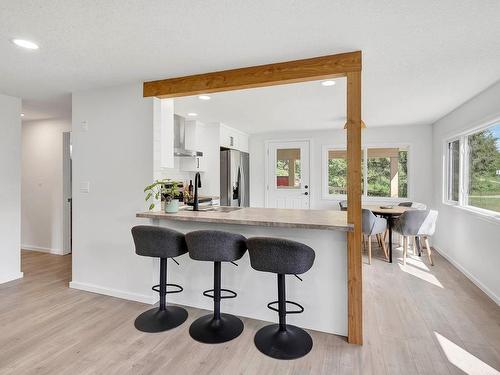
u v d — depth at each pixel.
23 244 5.04
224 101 3.65
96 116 3.08
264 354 2.06
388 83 2.94
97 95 3.08
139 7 1.65
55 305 2.83
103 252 3.09
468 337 2.27
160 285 2.58
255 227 2.55
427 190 5.25
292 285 2.46
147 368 1.91
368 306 2.82
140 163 2.90
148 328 2.37
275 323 2.49
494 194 3.17
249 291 2.60
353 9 1.67
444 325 2.45
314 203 5.91
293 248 1.94
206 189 5.11
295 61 2.35
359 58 2.17
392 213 4.30
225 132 5.25
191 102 3.69
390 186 5.53
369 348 2.14
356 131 2.16
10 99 3.43
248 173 6.14
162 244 2.35
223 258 2.19
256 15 1.73
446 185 4.62
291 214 2.66
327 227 2.10
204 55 2.27
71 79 2.81
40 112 4.26
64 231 4.75
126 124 2.95
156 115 2.88
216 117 4.60
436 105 3.81
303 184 5.97
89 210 3.14
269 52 2.21
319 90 3.20
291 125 5.27
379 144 5.48
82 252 3.20
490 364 1.94
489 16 1.74
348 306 2.21
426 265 4.13
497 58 2.34
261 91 3.23
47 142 4.81
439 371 1.88
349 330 2.21
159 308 2.60
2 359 1.99
